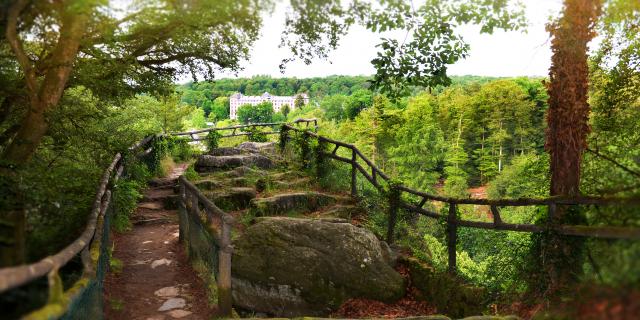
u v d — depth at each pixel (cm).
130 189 933
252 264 623
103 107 793
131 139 1031
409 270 678
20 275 212
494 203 574
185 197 778
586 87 530
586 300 293
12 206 380
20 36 454
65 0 370
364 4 479
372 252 650
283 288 611
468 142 5756
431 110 5662
